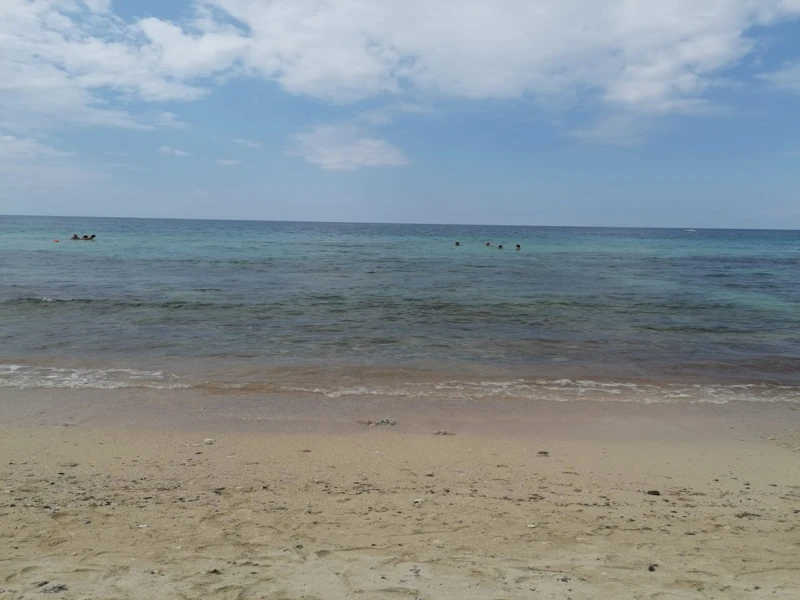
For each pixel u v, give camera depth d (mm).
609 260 44844
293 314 16734
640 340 14062
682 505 5410
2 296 18719
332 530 4578
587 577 3877
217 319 15656
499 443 7211
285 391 9281
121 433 7199
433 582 3730
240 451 6672
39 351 11602
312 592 3543
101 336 13148
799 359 12289
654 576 3920
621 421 8219
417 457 6633
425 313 17375
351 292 21906
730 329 15633
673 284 27516
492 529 4711
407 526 4715
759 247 76875
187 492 5383
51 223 128750
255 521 4723
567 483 5953
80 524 4559
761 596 3660
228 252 44781
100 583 3598
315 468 6188
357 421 7918
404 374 10531
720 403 9188
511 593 3605
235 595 3482
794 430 7961
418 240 79125
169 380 9742
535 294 22406
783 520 5082
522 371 10969
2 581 3584
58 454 6414
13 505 4922
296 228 150375
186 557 4016
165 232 86625
